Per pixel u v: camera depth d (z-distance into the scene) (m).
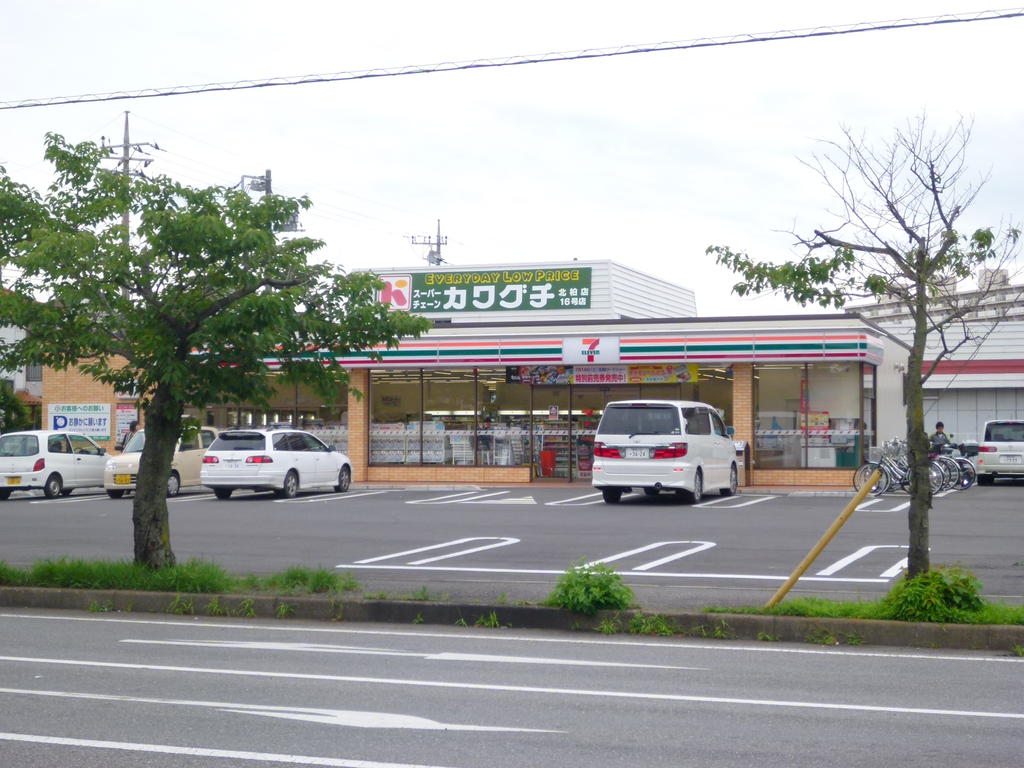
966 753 6.46
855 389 29.00
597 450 23.98
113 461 27.80
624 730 6.96
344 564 15.13
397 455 32.06
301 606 11.65
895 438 29.88
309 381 13.14
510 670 8.91
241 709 7.47
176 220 11.73
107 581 12.43
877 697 7.95
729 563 14.93
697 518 20.73
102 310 12.18
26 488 27.69
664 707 7.60
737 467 27.03
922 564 10.59
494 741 6.69
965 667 9.11
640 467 23.67
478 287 33.88
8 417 42.81
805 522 19.91
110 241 12.03
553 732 6.91
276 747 6.53
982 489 28.61
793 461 29.36
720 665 9.16
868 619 10.26
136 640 10.28
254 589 12.20
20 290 12.25
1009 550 15.96
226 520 21.08
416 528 19.48
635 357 29.61
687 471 23.67
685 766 6.19
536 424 31.23
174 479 27.75
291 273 12.66
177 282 12.47
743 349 28.91
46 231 11.77
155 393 12.81
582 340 29.89
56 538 18.45
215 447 26.53
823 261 10.79
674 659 9.43
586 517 21.09
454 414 31.80
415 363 31.06
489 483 31.11
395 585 12.94
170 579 12.23
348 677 8.58
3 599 12.44
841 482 28.86
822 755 6.41
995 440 30.66
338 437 32.56
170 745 6.57
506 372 31.48
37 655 9.48
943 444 28.70
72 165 12.50
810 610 10.50
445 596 11.76
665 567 14.59
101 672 8.73
